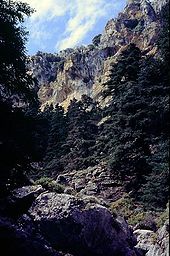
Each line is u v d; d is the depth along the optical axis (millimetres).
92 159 45312
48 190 25797
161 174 24719
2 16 17625
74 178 42250
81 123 52469
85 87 113562
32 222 22750
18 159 16484
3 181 16734
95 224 23234
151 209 28891
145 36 110062
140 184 33062
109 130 37281
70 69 119438
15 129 17047
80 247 22609
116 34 119938
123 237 24578
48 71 134875
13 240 18406
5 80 17250
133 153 32906
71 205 23188
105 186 38250
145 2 123500
